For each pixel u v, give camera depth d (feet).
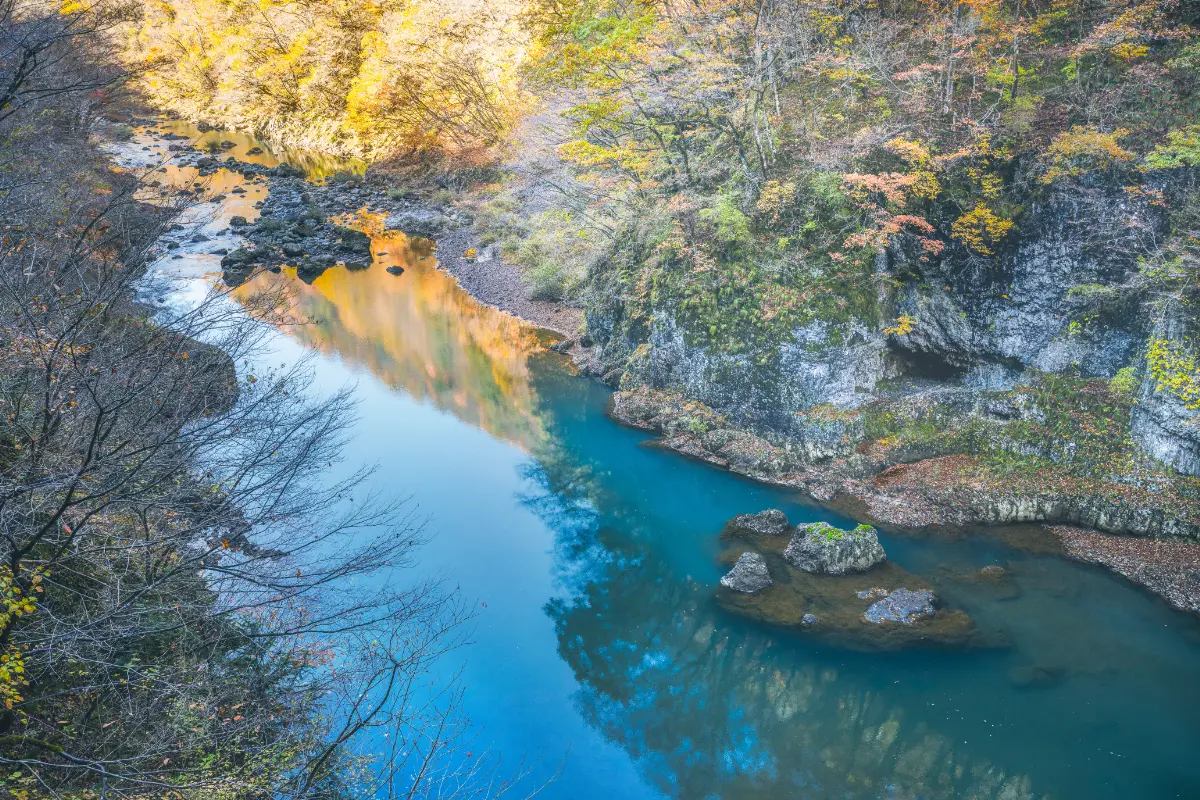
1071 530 68.74
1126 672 54.90
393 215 172.55
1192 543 64.23
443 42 187.32
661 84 91.50
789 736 52.39
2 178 53.93
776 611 61.77
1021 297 74.28
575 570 68.08
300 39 231.91
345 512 70.38
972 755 49.78
